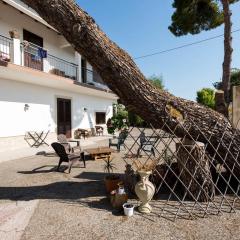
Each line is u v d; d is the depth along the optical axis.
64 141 10.09
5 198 5.08
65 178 6.66
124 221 3.96
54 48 16.59
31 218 4.10
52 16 4.23
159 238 3.44
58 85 13.80
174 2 14.15
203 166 4.72
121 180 5.41
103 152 9.28
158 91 4.95
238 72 22.45
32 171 7.48
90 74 19.69
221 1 12.81
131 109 5.07
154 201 4.76
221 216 4.12
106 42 4.45
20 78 11.41
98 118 20.75
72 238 3.47
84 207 4.55
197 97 26.06
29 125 12.69
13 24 13.28
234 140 5.02
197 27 14.35
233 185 5.36
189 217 4.07
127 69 4.59
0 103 10.99
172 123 4.86
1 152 10.66
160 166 5.38
